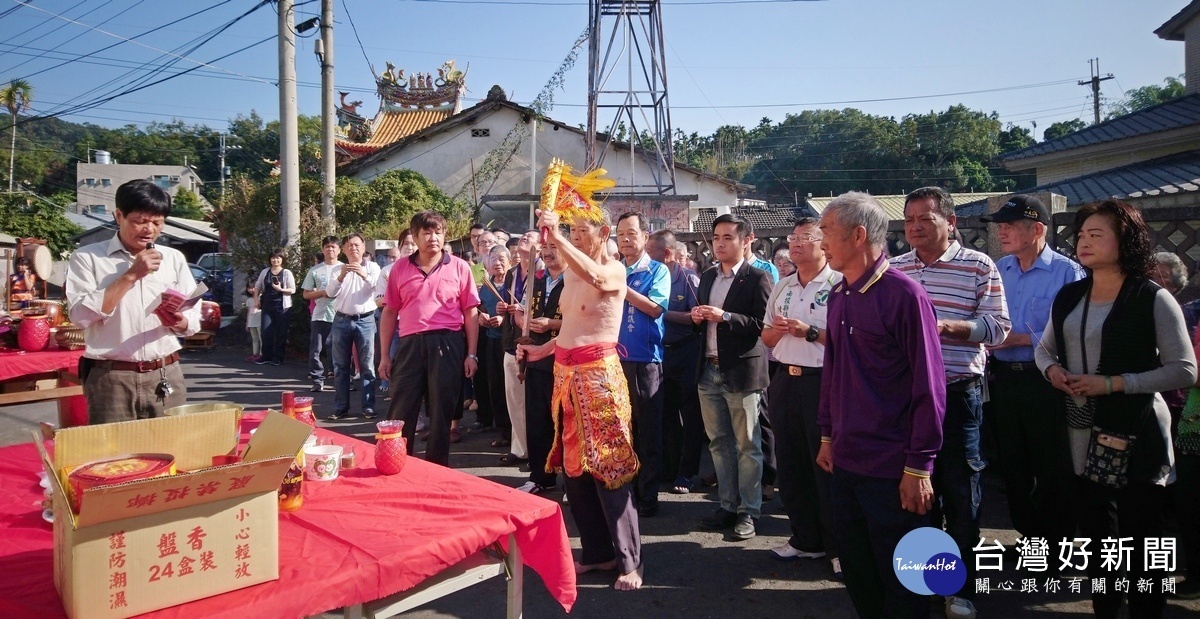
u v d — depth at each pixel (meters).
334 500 2.22
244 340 12.52
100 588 1.46
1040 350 2.93
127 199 3.03
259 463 1.61
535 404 4.53
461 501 2.23
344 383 6.81
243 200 13.58
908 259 3.33
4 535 1.93
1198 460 3.17
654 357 4.22
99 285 3.05
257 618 1.58
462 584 2.18
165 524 1.53
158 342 3.18
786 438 3.60
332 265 8.27
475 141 17.78
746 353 3.87
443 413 4.22
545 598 3.30
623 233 4.09
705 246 7.77
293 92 11.64
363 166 17.62
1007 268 3.59
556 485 4.80
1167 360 2.57
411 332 4.19
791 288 3.61
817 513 3.61
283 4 11.45
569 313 3.25
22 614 1.51
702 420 4.76
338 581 1.71
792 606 3.21
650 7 15.25
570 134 17.94
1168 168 9.64
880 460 2.43
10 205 22.45
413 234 4.25
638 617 3.11
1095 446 2.68
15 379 4.53
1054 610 3.17
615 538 3.31
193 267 22.17
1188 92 11.95
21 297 6.23
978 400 3.09
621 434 3.20
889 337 2.41
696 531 4.08
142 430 1.97
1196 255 5.04
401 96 21.33
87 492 1.40
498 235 7.04
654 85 15.30
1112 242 2.64
